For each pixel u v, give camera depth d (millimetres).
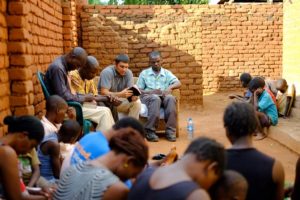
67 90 5996
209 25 16344
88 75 6934
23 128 3373
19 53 5543
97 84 8672
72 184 2754
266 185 2912
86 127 6289
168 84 9008
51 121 4832
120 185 2629
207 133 9172
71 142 4883
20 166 3932
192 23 12367
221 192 2455
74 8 10703
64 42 9461
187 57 12414
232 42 16500
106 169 2738
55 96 4934
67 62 6098
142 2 22734
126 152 2717
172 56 12445
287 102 9422
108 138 3254
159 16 12703
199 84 12453
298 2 9711
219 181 2469
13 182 3205
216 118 11305
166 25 12422
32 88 5898
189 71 12453
